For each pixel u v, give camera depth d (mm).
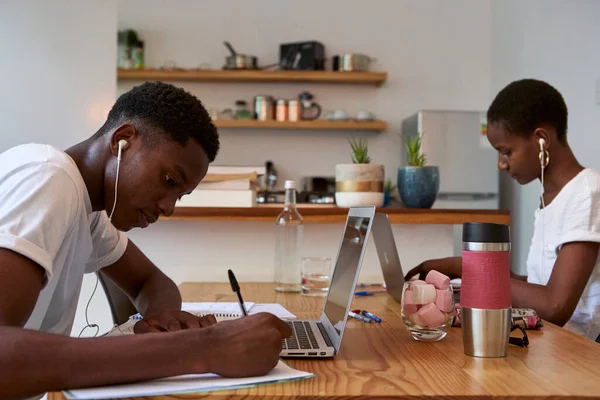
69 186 942
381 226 1674
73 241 1048
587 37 3230
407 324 1138
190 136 1042
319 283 1878
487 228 980
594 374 864
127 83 4676
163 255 2350
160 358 779
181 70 4516
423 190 2219
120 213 1065
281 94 4770
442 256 2355
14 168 915
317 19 4801
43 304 1030
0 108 2799
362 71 4609
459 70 4805
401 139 4750
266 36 4785
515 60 4258
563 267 1562
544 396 757
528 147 1769
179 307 1447
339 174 2223
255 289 2010
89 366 751
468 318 987
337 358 972
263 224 2355
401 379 833
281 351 944
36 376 735
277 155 4738
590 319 1690
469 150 4219
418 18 4805
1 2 2789
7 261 817
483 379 834
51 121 2811
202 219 2213
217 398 748
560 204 1689
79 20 2809
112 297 1775
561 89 3549
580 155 3328
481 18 4816
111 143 1034
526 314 1260
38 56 2805
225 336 822
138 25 4762
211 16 4777
